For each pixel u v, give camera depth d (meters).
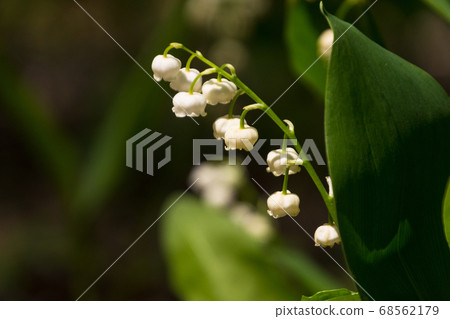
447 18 0.33
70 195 0.67
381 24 0.90
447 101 0.27
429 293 0.28
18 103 0.65
